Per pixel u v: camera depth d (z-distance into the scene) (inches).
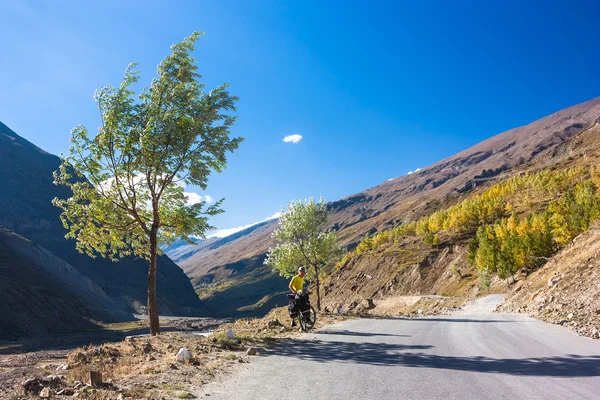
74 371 279.0
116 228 621.9
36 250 6727.4
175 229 655.1
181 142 596.4
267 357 344.2
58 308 4820.4
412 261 4308.6
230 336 451.2
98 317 5541.3
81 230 603.8
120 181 599.8
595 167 4768.7
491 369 273.7
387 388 225.6
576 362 293.7
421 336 475.5
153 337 481.7
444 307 2439.7
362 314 932.6
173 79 620.7
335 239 1246.3
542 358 312.7
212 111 611.5
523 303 1184.2
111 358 348.8
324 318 786.8
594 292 692.7
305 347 398.6
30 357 1520.7
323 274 1280.8
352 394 213.9
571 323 572.4
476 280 3075.8
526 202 4658.0
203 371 283.9
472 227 4650.6
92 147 576.4
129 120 588.4
